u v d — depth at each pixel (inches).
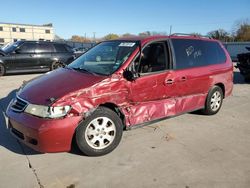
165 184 134.4
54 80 169.5
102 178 138.6
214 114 244.7
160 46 192.1
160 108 189.5
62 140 146.0
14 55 494.3
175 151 169.5
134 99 173.8
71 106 147.0
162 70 189.2
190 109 214.8
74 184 133.3
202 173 144.9
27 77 481.1
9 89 356.2
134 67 174.6
